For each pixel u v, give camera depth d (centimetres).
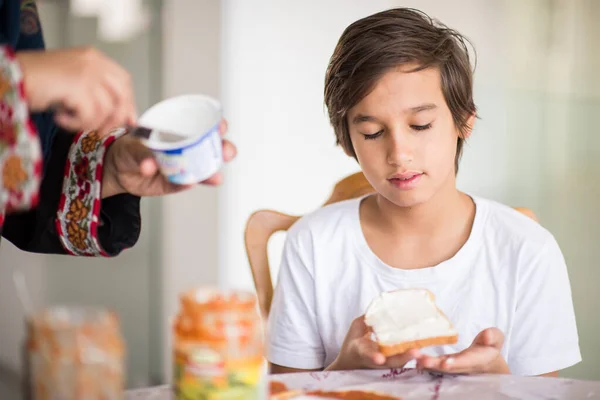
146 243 316
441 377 103
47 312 72
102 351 70
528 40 343
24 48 109
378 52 128
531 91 346
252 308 77
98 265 308
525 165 348
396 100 127
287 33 334
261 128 334
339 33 346
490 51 340
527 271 141
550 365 139
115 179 108
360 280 148
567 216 349
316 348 151
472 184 339
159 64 308
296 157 344
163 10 306
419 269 144
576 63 350
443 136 131
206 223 327
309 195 351
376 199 153
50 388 70
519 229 145
